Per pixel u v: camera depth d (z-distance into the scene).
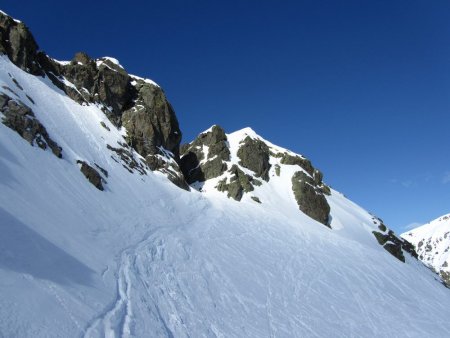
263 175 72.31
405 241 85.94
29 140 32.19
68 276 18.64
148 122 56.34
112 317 17.14
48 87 45.62
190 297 24.73
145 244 30.42
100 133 46.69
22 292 15.03
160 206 43.31
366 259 53.78
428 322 39.38
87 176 35.69
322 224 66.62
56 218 24.75
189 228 41.28
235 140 76.50
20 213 21.19
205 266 31.58
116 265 23.83
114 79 56.19
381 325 34.25
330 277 41.66
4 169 24.86
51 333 13.84
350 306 36.03
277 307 29.53
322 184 83.62
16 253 17.42
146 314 19.34
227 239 42.06
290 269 39.78
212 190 64.62
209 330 21.58
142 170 49.16
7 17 44.25
